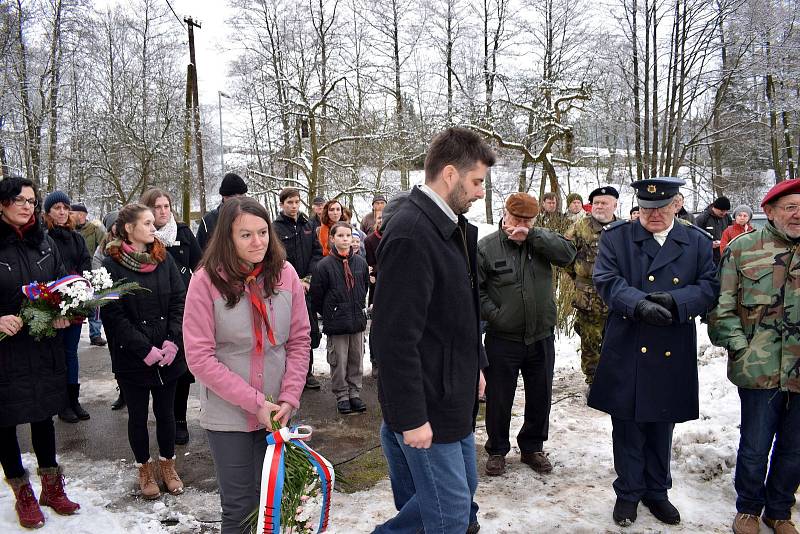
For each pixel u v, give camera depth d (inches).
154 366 147.0
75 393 213.2
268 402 98.7
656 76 808.9
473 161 93.4
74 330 210.4
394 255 89.4
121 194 866.1
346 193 767.1
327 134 807.1
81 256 226.8
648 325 127.2
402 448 96.8
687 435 164.2
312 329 240.1
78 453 182.4
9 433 132.9
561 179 1026.7
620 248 133.2
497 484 153.4
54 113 877.2
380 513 138.7
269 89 808.9
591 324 214.4
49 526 134.3
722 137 844.6
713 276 128.3
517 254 155.8
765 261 125.5
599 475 157.5
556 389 230.2
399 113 871.7
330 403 226.7
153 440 191.9
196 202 996.6
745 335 127.8
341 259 213.5
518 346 155.9
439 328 93.7
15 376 128.4
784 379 122.3
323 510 99.6
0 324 124.0
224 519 101.4
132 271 149.2
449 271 93.0
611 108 804.6
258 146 859.4
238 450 101.1
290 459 96.3
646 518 135.4
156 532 132.8
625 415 128.6
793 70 762.8
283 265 106.8
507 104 743.7
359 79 802.8
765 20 746.2
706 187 887.1
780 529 127.6
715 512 137.0
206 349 98.5
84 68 917.8
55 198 219.9
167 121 852.0
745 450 128.1
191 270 210.1
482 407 217.8
